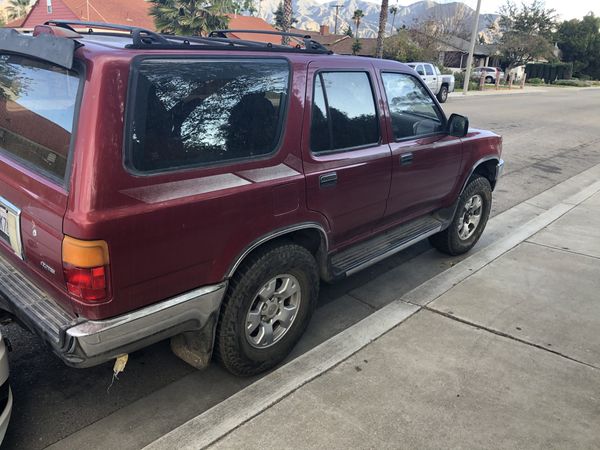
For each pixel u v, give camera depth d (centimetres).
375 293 448
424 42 4072
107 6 3184
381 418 278
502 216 676
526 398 297
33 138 261
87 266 224
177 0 2206
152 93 241
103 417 286
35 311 253
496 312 397
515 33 4981
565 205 708
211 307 277
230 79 276
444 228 479
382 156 377
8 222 275
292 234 337
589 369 326
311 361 328
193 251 260
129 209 231
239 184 276
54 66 249
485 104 2341
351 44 5212
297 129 312
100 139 222
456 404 290
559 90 4222
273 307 318
